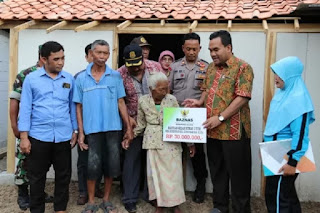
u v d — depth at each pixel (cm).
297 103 294
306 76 431
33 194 351
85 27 439
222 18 442
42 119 344
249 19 438
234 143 358
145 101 379
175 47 757
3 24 497
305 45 430
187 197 445
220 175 380
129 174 400
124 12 482
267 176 317
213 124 354
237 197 364
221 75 361
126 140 388
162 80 365
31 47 491
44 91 345
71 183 486
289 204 305
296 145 290
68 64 486
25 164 392
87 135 379
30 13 493
